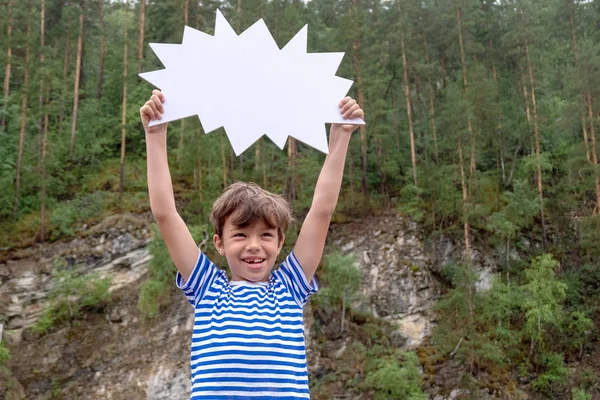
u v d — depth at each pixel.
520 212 37.66
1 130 39.62
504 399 31.28
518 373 33.09
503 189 42.22
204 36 3.97
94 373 31.00
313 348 32.66
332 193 4.05
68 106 45.16
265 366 3.35
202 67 3.91
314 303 34.06
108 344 31.92
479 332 33.97
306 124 3.90
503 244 38.62
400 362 31.98
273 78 3.95
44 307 33.22
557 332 35.47
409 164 43.38
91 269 34.59
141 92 44.31
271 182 41.03
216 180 38.03
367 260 37.22
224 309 3.61
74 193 38.53
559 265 38.75
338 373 31.80
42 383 30.56
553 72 47.31
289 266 3.98
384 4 47.34
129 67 44.09
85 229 35.91
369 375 30.67
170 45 3.93
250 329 3.46
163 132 3.97
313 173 38.41
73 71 47.66
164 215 3.88
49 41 47.97
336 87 3.98
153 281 32.56
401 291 36.12
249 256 3.75
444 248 37.66
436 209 39.16
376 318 35.28
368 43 45.75
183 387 30.80
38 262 34.41
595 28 48.84
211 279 3.84
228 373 3.32
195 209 37.38
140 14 44.25
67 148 41.53
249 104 3.88
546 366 33.78
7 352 30.05
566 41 50.47
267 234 3.81
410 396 30.22
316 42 42.22
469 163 41.28
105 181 39.25
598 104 37.47
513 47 45.12
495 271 37.75
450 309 35.38
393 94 47.69
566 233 40.72
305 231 4.07
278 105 3.91
